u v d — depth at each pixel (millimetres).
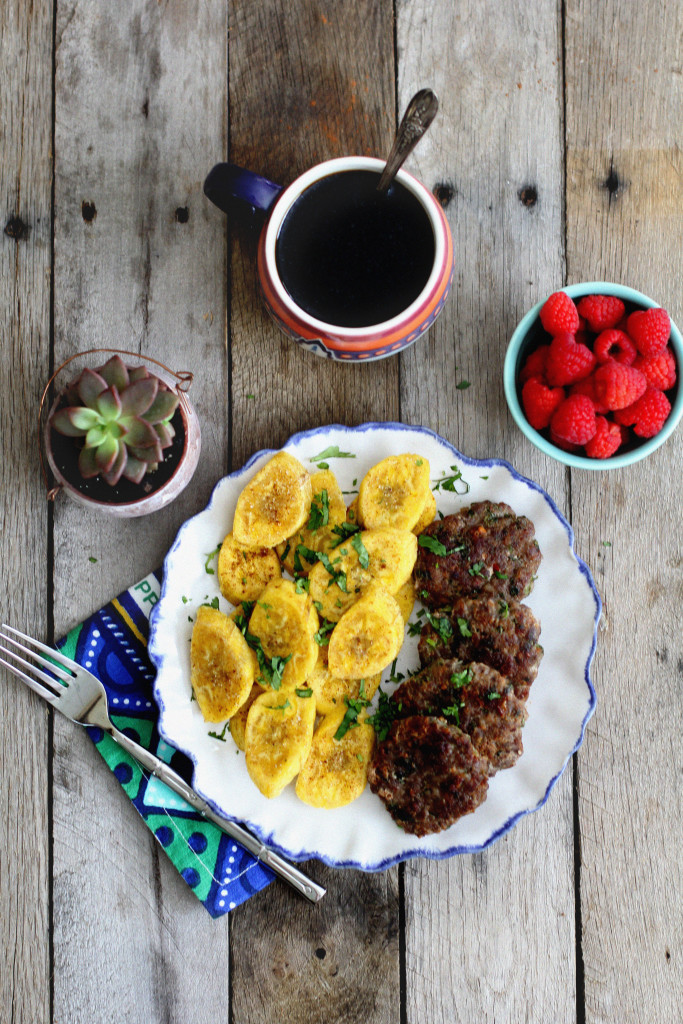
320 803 730
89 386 688
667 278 774
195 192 775
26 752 769
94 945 764
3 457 776
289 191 697
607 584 770
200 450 770
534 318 728
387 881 762
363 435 748
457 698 719
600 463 719
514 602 730
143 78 777
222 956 762
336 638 719
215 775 742
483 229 774
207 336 776
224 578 742
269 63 776
